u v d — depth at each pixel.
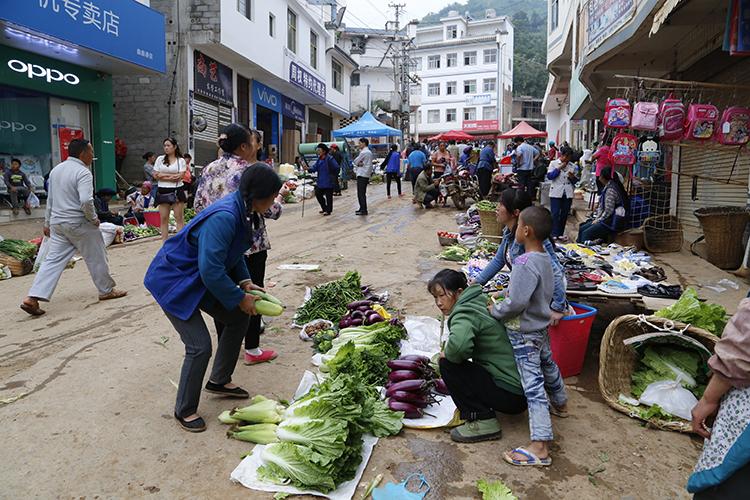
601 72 10.63
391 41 43.78
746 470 1.85
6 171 11.30
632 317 3.91
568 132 30.14
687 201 9.95
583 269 5.34
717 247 7.31
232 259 3.48
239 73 20.27
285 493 2.85
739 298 5.38
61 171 5.95
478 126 55.00
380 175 26.78
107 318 5.79
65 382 4.16
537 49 77.00
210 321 5.66
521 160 14.28
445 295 3.55
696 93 8.34
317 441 2.92
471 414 3.46
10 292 7.08
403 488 2.89
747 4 5.20
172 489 2.90
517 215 4.04
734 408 1.89
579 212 13.59
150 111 16.62
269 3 20.30
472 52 55.62
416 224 12.39
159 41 13.83
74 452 3.21
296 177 20.23
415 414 3.63
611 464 3.21
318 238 10.66
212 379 3.90
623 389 3.98
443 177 15.20
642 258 6.42
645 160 7.02
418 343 4.80
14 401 3.84
